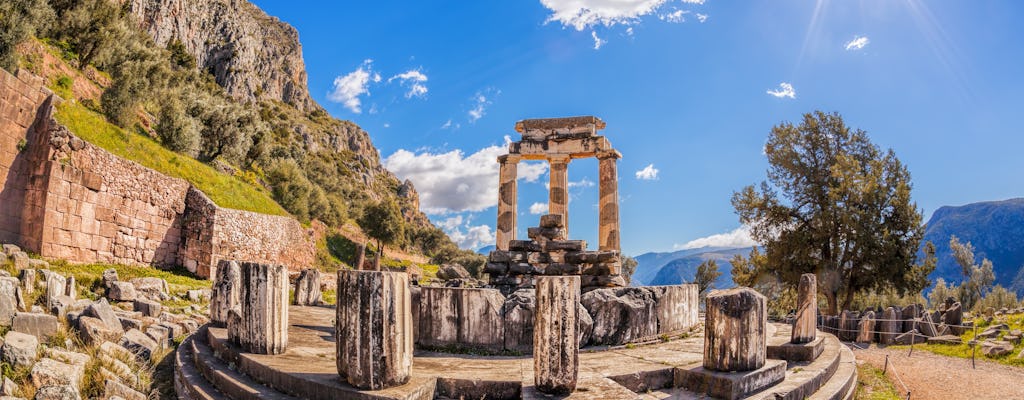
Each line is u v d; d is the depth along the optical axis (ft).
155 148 96.73
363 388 21.99
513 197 74.95
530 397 22.59
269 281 29.32
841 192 109.19
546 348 23.03
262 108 443.73
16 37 83.15
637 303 36.24
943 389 39.70
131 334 35.94
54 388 24.40
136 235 81.05
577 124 73.82
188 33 400.88
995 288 141.69
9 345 26.86
